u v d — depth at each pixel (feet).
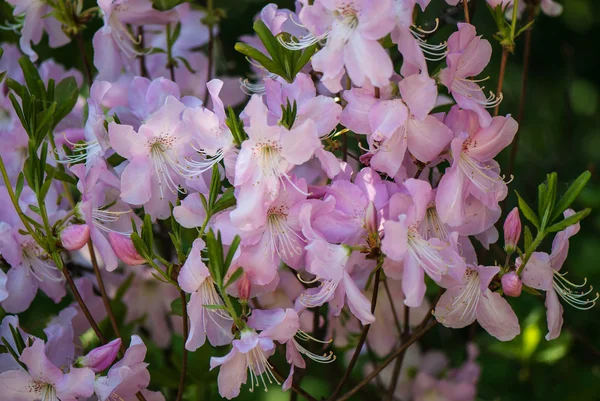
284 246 2.21
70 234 2.22
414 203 2.18
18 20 2.76
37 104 2.27
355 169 2.63
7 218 2.39
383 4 2.13
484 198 2.27
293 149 2.14
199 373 2.62
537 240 2.18
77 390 2.23
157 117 2.27
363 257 2.22
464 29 2.23
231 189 2.20
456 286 2.26
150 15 2.59
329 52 2.17
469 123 2.25
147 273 2.72
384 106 2.20
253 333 2.17
